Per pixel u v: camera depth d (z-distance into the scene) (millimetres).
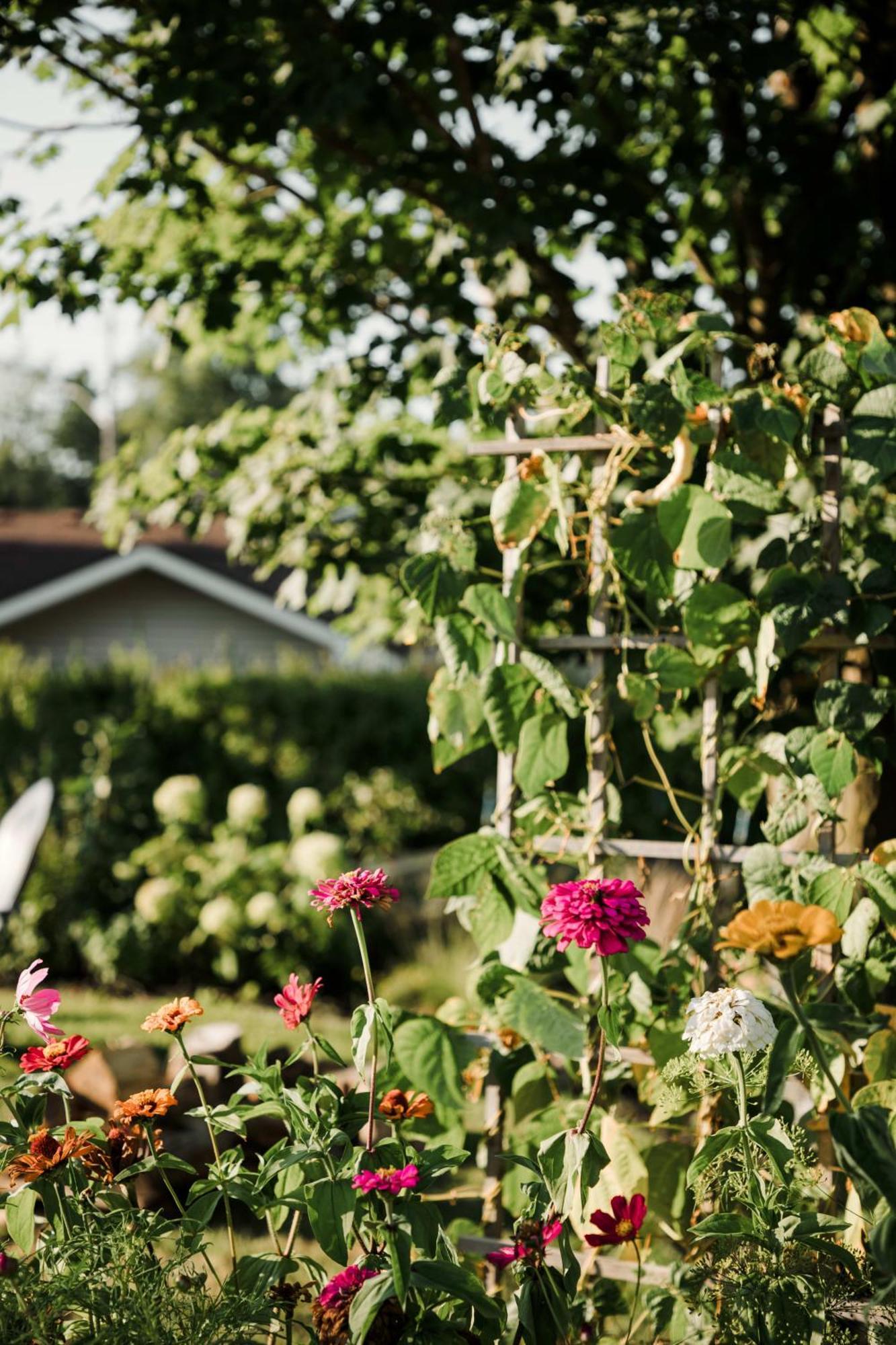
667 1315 2004
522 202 3803
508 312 4078
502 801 2742
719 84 3971
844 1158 1660
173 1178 3799
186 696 8484
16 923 7797
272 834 8438
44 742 8281
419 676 9164
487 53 4051
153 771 8305
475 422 2869
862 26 3932
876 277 3977
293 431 4480
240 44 3770
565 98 3789
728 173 4000
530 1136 2633
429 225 4676
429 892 2639
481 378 2789
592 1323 2293
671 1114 2334
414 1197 1918
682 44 3734
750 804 2895
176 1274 2016
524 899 2613
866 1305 1783
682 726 3498
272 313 4816
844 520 2977
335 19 3844
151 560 13227
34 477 44938
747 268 4383
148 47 3848
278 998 2156
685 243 4211
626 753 4238
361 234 4559
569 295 4223
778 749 2631
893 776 3205
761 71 3547
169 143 3607
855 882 2420
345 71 3695
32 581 14250
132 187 3877
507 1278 2529
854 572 2627
